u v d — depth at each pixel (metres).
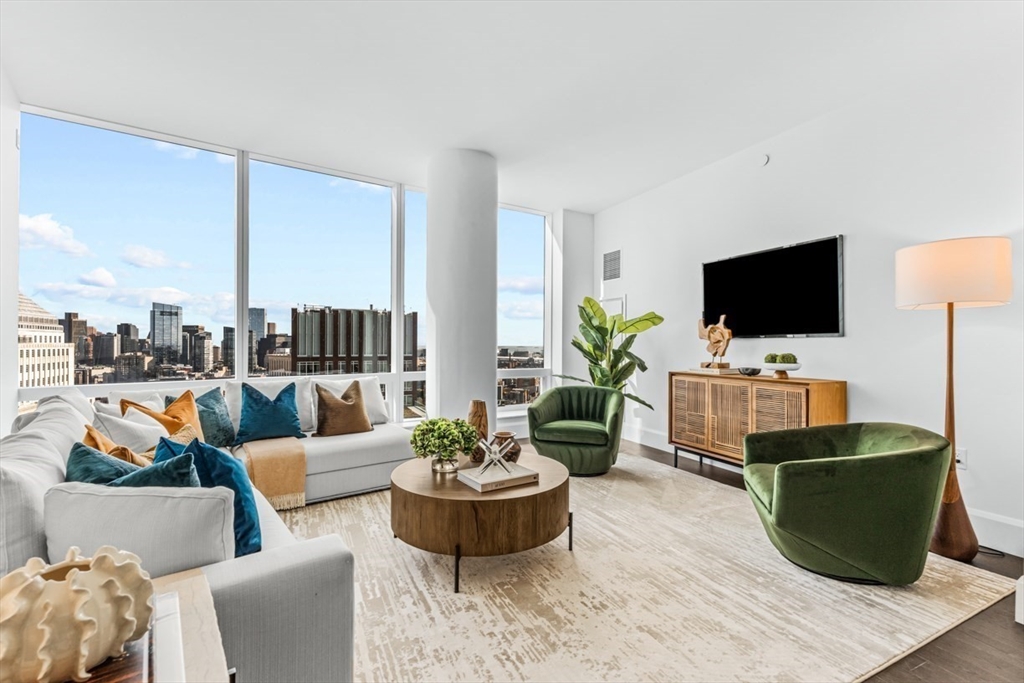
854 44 2.74
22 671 0.62
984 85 2.74
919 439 2.32
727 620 1.98
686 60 2.91
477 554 2.23
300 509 3.23
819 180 3.62
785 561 2.49
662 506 3.31
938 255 2.47
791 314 3.79
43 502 1.21
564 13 2.51
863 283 3.34
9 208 3.11
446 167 4.23
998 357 2.70
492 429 4.37
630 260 5.57
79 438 1.94
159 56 2.87
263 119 3.66
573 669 1.69
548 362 6.18
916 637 1.87
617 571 2.38
